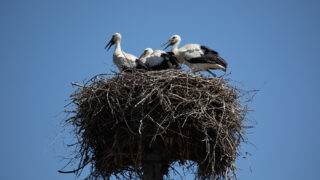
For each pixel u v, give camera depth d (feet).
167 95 43.65
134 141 42.96
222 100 44.93
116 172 45.65
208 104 44.04
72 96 45.96
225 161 44.34
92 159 44.98
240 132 45.42
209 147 42.80
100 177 44.55
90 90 45.09
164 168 44.37
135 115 43.34
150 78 45.06
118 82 44.91
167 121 42.70
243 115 46.37
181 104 43.68
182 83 45.16
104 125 43.65
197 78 45.80
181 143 43.68
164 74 45.73
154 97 43.98
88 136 44.75
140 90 43.80
